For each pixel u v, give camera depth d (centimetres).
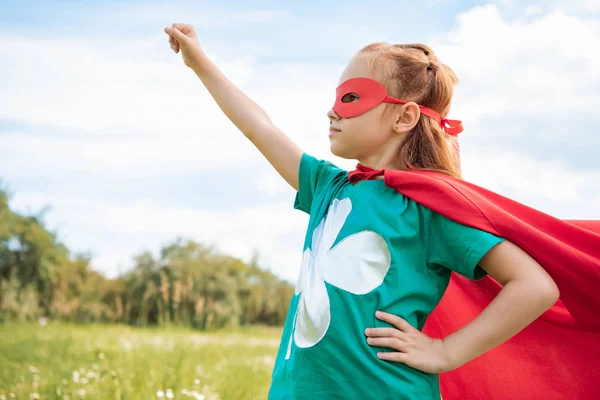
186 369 478
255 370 535
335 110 204
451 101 213
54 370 503
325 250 190
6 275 2444
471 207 176
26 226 2483
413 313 178
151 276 2372
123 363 512
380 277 177
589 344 206
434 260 181
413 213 182
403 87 203
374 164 206
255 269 2705
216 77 248
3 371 487
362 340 172
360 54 210
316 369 175
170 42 253
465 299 214
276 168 235
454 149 214
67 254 2502
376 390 168
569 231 187
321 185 219
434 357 171
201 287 2411
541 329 212
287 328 199
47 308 2434
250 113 241
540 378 213
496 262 175
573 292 186
